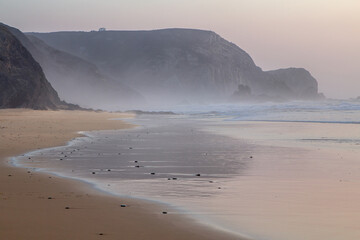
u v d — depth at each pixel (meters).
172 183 19.67
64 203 14.92
